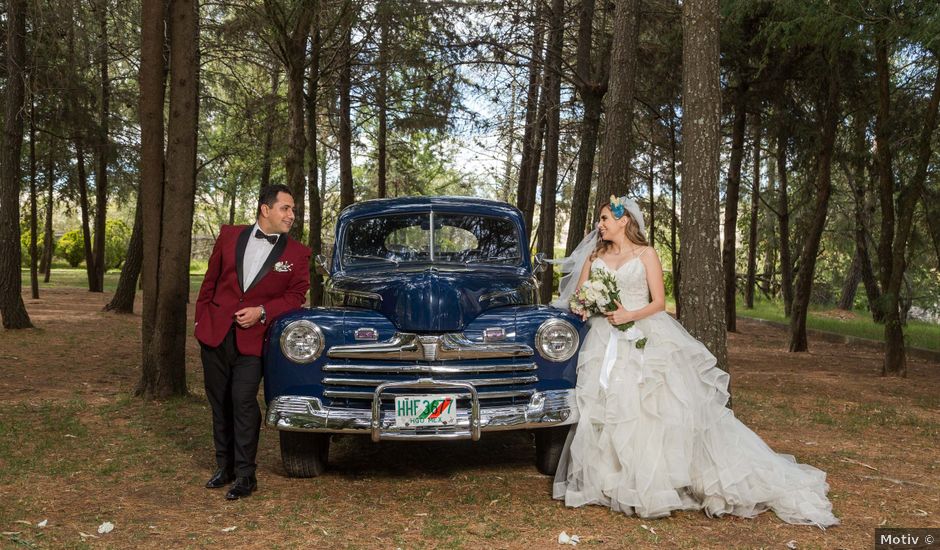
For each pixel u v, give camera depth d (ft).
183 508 13.89
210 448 18.60
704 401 14.40
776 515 14.10
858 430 23.02
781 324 74.59
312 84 51.88
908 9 33.63
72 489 14.98
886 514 14.25
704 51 19.38
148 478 15.90
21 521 12.91
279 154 58.13
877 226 72.13
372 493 15.12
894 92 47.42
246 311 14.39
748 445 14.88
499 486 15.78
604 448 14.32
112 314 57.67
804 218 76.89
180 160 24.12
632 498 13.66
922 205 52.75
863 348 56.44
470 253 20.01
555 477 15.08
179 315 24.91
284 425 14.88
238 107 61.00
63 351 36.99
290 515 13.50
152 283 24.94
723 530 13.15
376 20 45.60
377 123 77.51
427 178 101.35
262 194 15.25
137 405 23.72
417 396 14.62
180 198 24.20
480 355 14.98
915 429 23.57
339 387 15.17
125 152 62.90
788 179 84.58
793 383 34.47
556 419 15.01
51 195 77.15
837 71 46.47
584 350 15.17
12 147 44.16
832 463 18.38
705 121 19.42
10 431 19.89
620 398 14.17
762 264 119.34
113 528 12.65
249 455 14.75
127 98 61.41
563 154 73.05
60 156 67.10
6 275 44.27
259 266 14.98
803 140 54.24
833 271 106.42
